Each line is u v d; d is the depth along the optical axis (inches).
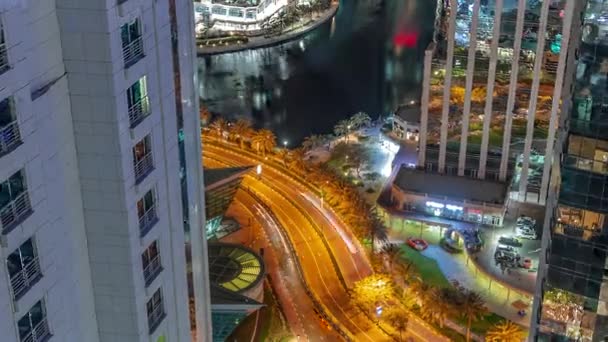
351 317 7170.3
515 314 7057.1
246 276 7032.5
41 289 1865.2
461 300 6717.5
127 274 2149.4
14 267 1791.3
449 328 6909.5
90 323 2175.2
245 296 6387.8
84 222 2076.8
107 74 1899.6
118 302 2192.4
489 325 6914.4
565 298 3572.8
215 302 6122.1
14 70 1683.1
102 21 1843.0
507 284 7258.9
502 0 7726.4
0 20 1628.9
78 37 1857.8
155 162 2228.1
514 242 7839.6
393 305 7219.5
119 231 2091.5
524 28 7800.2
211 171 7844.5
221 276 6983.3
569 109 3353.8
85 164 2003.0
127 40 2004.2
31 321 1878.7
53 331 1946.4
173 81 2306.8
